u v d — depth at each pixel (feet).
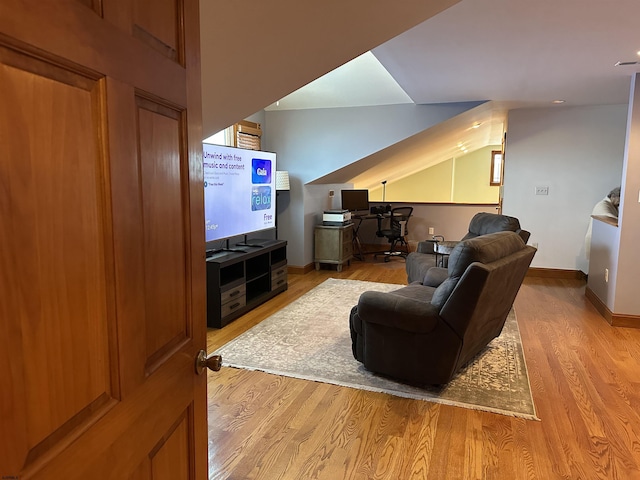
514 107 18.40
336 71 15.87
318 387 9.39
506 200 19.57
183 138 3.25
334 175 20.56
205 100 7.55
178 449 3.36
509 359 10.88
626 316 13.20
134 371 2.67
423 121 17.78
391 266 22.03
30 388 1.90
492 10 8.04
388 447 7.37
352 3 6.07
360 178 25.41
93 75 2.21
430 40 9.64
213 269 12.85
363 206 23.50
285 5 5.70
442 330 8.82
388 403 8.75
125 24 2.47
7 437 1.78
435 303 8.93
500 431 7.84
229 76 7.03
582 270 19.06
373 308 9.24
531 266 19.67
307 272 20.58
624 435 7.74
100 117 2.27
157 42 2.85
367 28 6.96
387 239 25.88
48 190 1.96
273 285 16.24
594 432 7.82
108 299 2.40
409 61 11.25
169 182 3.05
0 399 1.74
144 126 2.70
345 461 7.01
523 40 9.63
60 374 2.08
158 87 2.83
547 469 6.84
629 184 12.80
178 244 3.23
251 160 15.44
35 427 1.93
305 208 20.08
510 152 19.25
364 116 18.57
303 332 12.62
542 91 14.93
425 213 25.38
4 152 1.73
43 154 1.92
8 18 1.70
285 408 8.56
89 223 2.23
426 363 9.10
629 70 12.10
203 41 5.88
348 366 10.39
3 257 1.74
